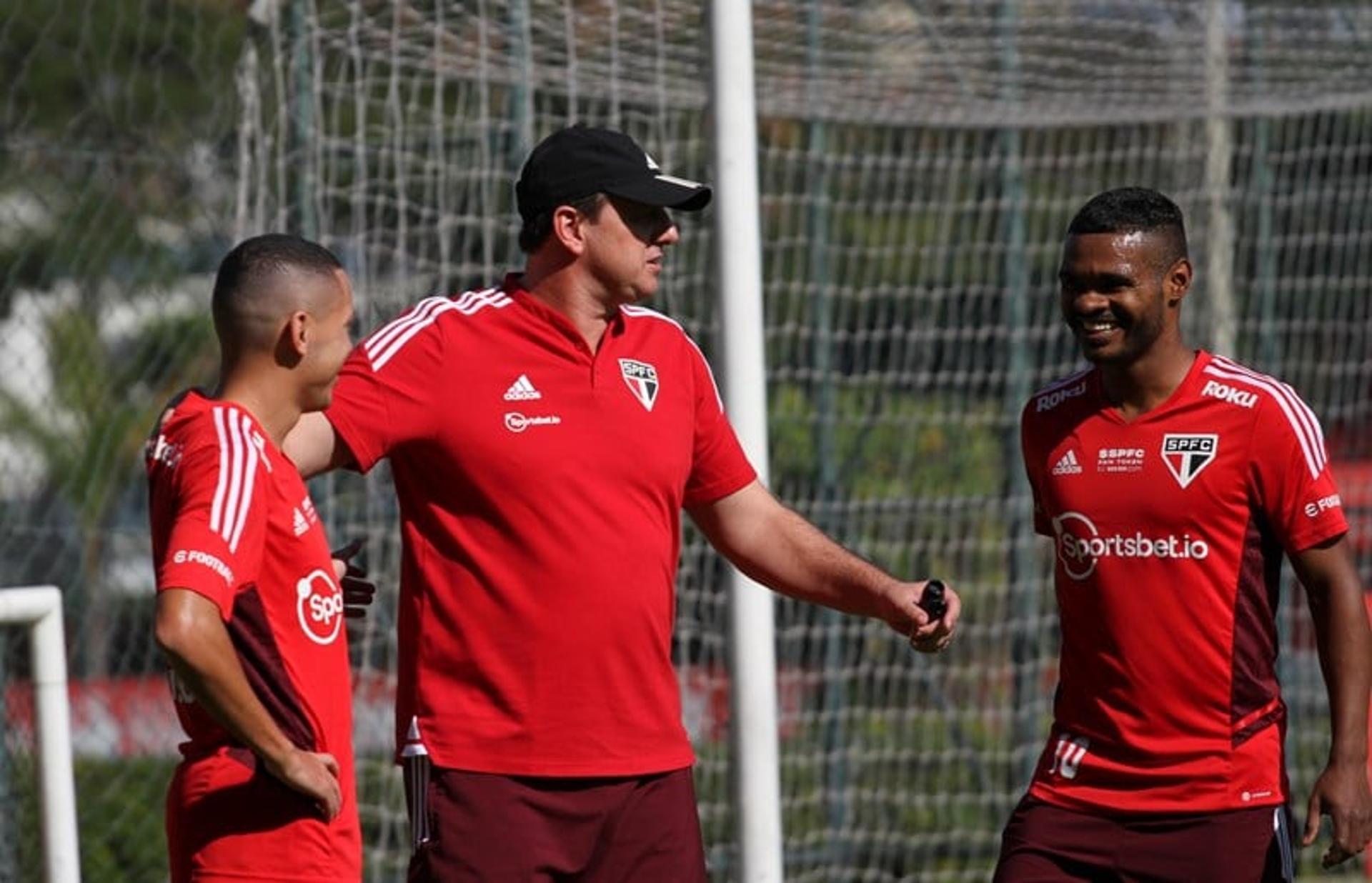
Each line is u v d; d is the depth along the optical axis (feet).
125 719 91.91
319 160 78.89
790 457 102.99
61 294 104.27
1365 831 54.90
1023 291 106.73
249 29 76.43
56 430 106.32
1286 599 112.16
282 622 46.16
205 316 111.24
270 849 45.42
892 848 102.94
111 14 100.58
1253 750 55.36
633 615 52.24
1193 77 106.52
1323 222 120.57
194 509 43.93
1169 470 55.16
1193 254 114.52
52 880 50.01
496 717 51.72
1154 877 55.88
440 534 52.34
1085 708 56.85
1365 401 122.01
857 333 106.83
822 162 100.68
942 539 108.06
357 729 87.97
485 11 82.58
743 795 64.75
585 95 89.40
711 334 71.97
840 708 99.66
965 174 120.26
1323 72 108.58
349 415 51.21
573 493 51.88
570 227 52.90
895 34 97.35
